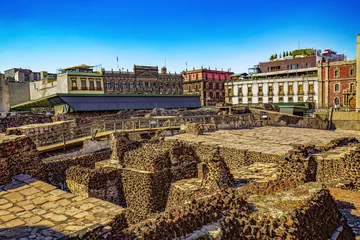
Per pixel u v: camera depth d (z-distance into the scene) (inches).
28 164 429.4
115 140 624.1
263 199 302.7
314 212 270.7
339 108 2076.8
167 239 223.3
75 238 263.9
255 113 1480.1
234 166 723.4
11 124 1027.3
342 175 502.6
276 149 718.5
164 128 1079.6
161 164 573.9
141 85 2896.2
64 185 608.7
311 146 612.1
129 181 581.6
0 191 369.7
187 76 3614.7
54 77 2839.6
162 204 571.2
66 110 1464.1
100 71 2657.5
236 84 3240.7
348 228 314.0
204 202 270.7
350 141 748.6
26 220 297.0
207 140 854.5
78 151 745.0
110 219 297.1
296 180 386.6
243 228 241.0
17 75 2758.4
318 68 2623.0
